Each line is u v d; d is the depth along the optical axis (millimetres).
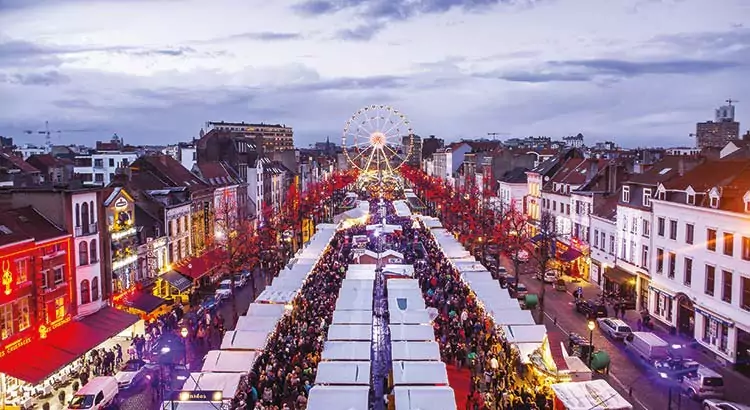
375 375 41250
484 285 51156
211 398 31094
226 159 105500
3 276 38688
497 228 88312
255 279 72938
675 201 52281
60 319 44375
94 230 49062
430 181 188500
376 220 120000
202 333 48031
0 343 38000
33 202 45812
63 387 40500
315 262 63625
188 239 73375
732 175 47969
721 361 44625
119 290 53562
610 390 32188
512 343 39594
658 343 42531
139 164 76125
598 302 57125
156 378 39031
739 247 43062
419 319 42250
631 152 111625
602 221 69375
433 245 87125
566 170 90500
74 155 138500
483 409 35719
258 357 37844
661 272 54875
